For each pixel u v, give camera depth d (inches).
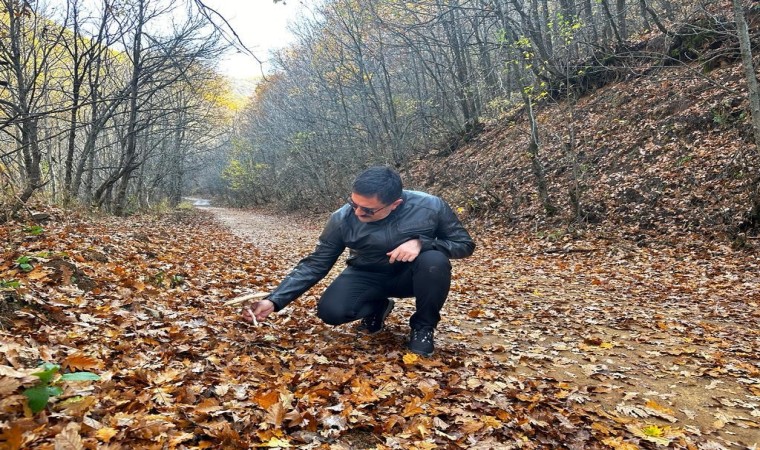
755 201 378.9
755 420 112.3
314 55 1093.8
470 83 889.5
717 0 602.5
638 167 516.7
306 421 89.7
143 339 123.5
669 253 386.3
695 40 582.2
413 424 93.6
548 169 615.8
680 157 487.2
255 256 414.6
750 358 157.8
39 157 488.7
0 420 67.1
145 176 1136.8
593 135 608.1
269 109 1502.2
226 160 2060.8
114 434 71.7
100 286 168.7
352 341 145.6
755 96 331.6
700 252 377.1
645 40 657.0
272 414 88.4
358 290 138.6
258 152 1669.5
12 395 69.9
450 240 135.9
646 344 171.5
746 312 225.0
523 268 379.2
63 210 450.0
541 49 661.3
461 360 135.1
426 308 134.6
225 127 1756.9
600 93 665.6
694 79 550.3
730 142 459.8
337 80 1061.1
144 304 156.8
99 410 79.8
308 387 106.3
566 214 518.0
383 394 104.5
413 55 957.8
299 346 136.3
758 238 366.3
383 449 84.4
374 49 969.5
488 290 280.7
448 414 99.6
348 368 120.5
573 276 337.1
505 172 680.4
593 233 469.4
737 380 135.9
